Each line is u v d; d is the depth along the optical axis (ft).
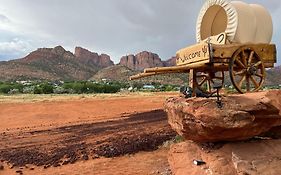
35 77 467.93
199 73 31.32
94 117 80.28
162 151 44.14
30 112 88.58
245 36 26.17
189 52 28.09
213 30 29.96
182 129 25.14
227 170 24.00
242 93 26.17
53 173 37.60
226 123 22.36
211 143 26.96
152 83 317.63
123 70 521.24
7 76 449.89
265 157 24.16
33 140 55.77
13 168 40.47
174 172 27.66
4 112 88.84
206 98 24.81
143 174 35.35
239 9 26.20
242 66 26.02
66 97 124.06
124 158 42.01
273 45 26.89
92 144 49.93
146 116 75.92
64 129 65.36
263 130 24.22
